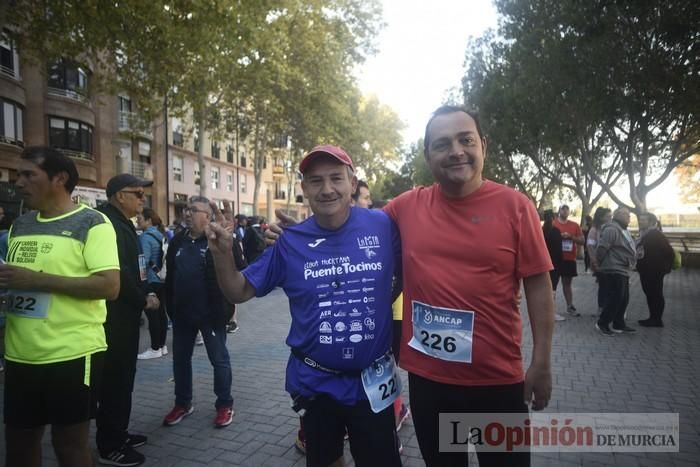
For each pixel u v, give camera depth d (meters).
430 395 1.88
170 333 7.05
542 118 15.59
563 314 8.19
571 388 4.38
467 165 1.77
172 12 9.20
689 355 5.50
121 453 3.03
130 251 3.12
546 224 7.68
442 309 1.81
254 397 4.25
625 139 16.03
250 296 2.03
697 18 10.97
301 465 3.03
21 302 2.17
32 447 2.24
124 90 12.24
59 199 2.29
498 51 17.94
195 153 34.03
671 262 7.02
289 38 16.77
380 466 1.92
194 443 3.34
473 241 1.78
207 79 11.48
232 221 2.05
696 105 11.73
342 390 1.90
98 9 8.86
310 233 2.01
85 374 2.22
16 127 19.66
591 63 13.17
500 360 1.79
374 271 1.94
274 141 26.09
